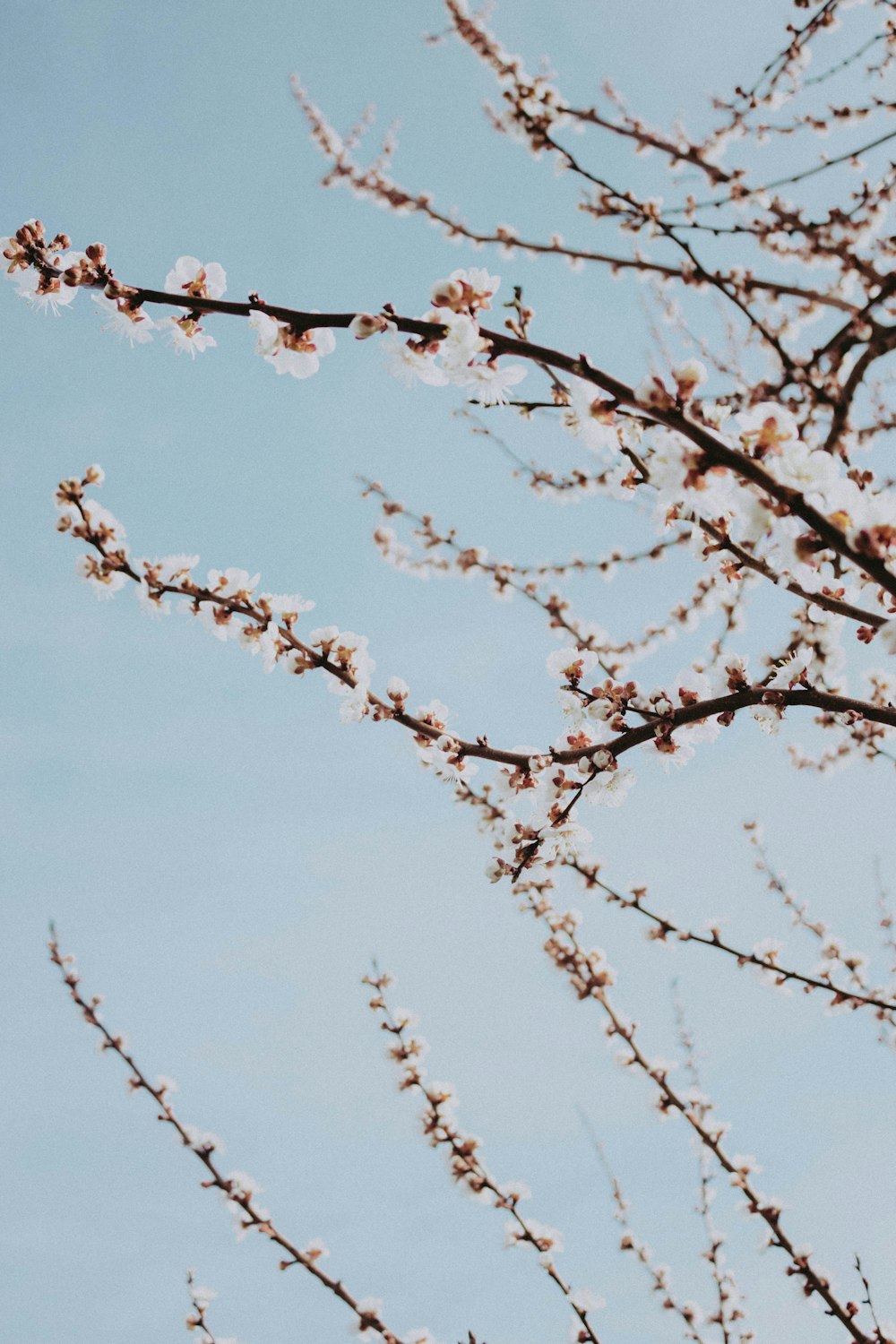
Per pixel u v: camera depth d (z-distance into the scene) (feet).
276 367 8.87
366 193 22.39
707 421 8.95
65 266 8.75
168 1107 16.89
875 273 16.05
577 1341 15.42
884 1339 14.11
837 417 15.29
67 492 11.41
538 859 11.17
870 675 17.47
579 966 18.97
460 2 19.35
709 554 11.41
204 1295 16.94
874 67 19.22
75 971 17.74
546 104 19.54
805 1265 15.26
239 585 11.35
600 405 8.18
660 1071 17.97
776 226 17.51
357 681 11.37
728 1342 18.06
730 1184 16.60
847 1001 16.61
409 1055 17.71
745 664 10.73
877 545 7.18
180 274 9.02
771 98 19.51
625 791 11.04
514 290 8.69
